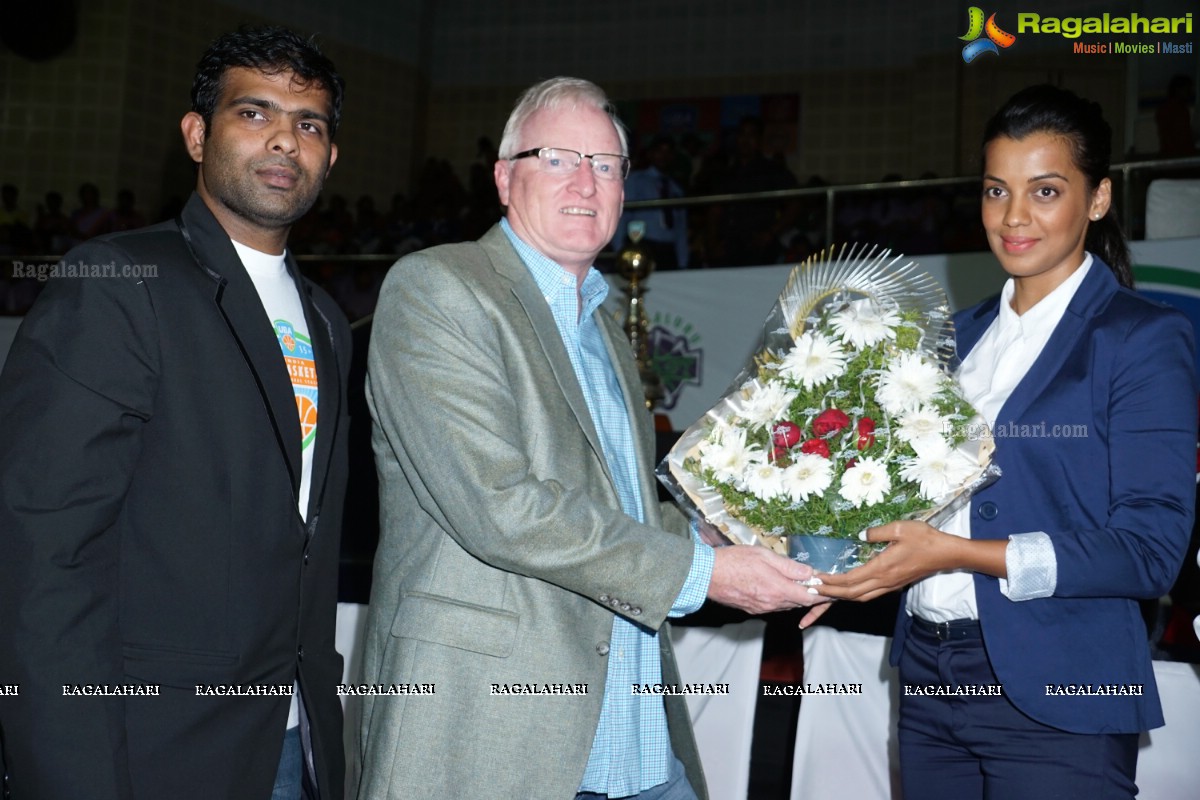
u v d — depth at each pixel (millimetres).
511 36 11836
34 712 1380
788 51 11281
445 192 9641
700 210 8461
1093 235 1855
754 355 1985
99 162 9945
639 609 1581
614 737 1712
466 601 1595
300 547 1637
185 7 10305
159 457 1539
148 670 1492
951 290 5227
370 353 1726
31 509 1416
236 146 1679
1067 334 1706
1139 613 1670
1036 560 1555
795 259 7816
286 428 1625
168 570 1523
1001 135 1722
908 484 1679
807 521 1710
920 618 1771
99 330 1496
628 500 1776
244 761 1540
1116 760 1603
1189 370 1642
